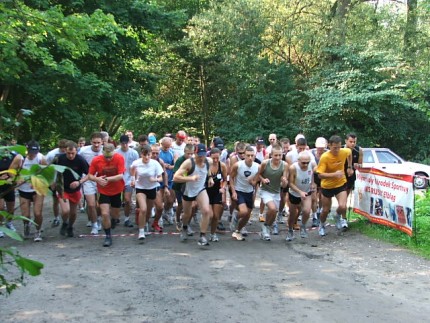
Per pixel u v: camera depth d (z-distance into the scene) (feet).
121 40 65.77
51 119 65.77
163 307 15.81
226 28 79.36
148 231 29.37
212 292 17.40
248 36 79.30
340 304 16.11
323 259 22.41
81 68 65.21
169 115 94.94
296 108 83.87
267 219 26.50
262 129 78.79
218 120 85.61
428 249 23.39
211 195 26.05
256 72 80.59
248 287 18.02
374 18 82.43
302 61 86.89
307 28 80.02
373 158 53.98
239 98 83.46
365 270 20.44
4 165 24.54
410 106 68.64
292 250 24.32
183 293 17.31
